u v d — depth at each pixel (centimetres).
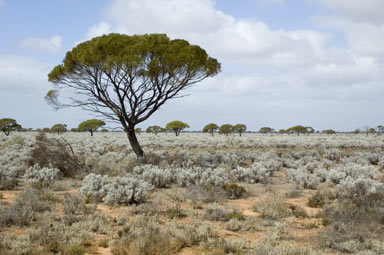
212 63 1891
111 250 577
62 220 736
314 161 1966
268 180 1416
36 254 544
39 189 1126
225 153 2350
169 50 1638
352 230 662
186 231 646
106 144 4094
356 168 1496
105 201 963
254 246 594
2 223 714
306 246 607
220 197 1012
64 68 1834
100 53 1580
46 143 1644
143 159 1820
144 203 953
